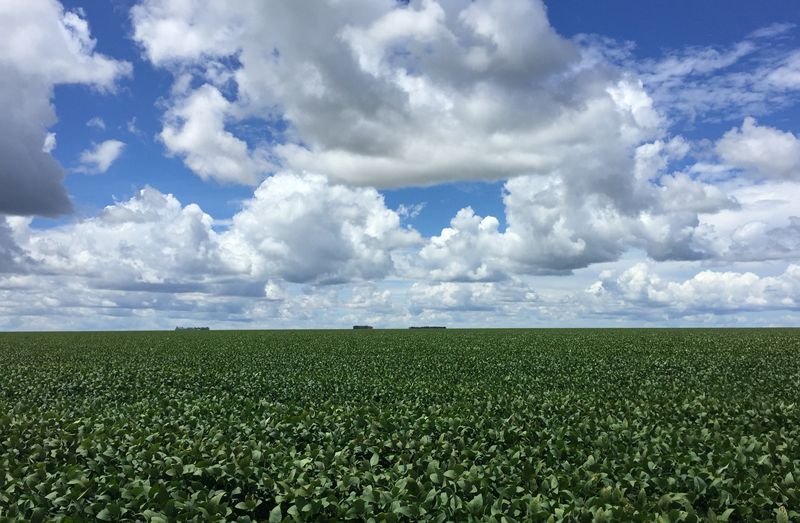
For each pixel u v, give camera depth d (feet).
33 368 106.22
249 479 29.76
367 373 93.66
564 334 228.84
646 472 30.53
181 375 90.79
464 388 69.21
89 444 36.55
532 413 47.91
